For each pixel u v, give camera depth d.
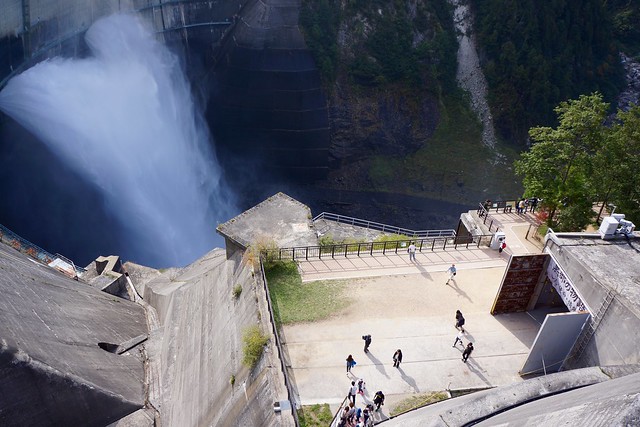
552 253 26.20
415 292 30.22
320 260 32.16
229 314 29.62
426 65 86.75
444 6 89.44
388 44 84.56
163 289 43.12
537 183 35.56
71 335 31.61
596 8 93.00
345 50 82.75
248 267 29.94
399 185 85.56
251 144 83.00
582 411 9.76
